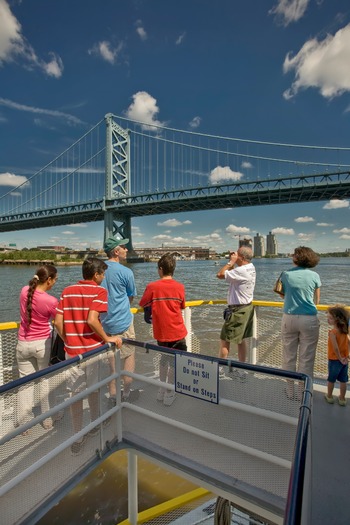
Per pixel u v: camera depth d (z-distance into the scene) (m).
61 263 92.25
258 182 45.44
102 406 2.04
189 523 2.64
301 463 0.95
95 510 2.77
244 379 1.75
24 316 2.37
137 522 2.65
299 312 2.61
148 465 3.30
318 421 2.34
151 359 2.09
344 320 2.53
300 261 2.68
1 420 1.54
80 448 1.89
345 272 47.97
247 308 2.96
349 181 40.97
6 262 96.94
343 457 1.94
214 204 50.84
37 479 1.67
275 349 3.26
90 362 1.95
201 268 61.72
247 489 1.76
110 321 2.49
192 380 1.88
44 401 1.69
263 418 1.73
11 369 2.46
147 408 2.10
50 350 2.43
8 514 1.54
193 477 1.92
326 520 1.52
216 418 1.86
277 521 1.66
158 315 2.55
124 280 2.54
